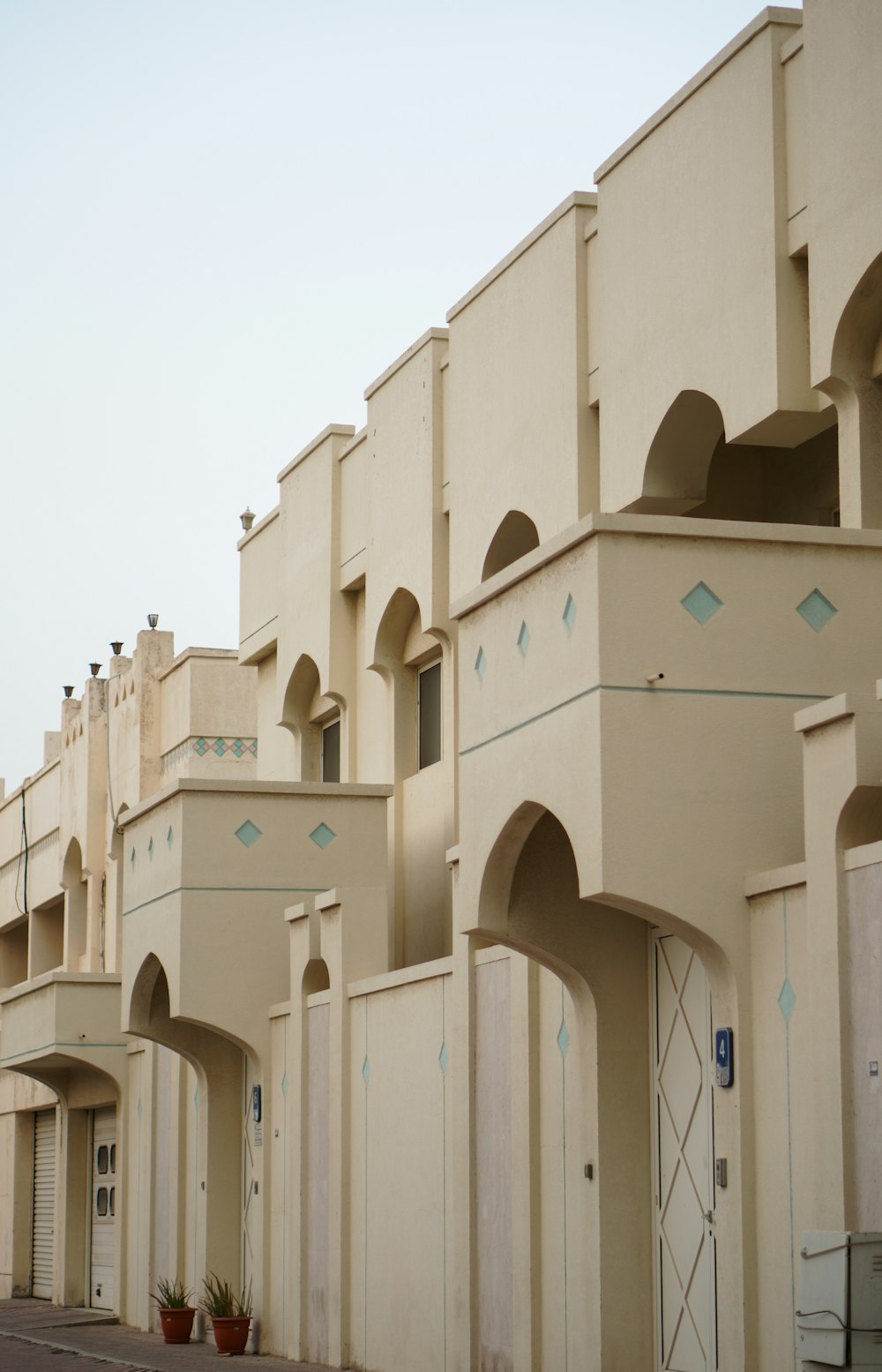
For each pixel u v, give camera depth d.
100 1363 22.45
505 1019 16.95
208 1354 22.92
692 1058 14.24
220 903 22.92
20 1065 33.50
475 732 15.01
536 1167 15.98
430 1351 18.08
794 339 15.43
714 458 18.47
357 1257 20.17
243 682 33.03
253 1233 23.58
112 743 36.84
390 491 23.67
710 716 13.16
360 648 25.44
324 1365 20.67
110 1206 32.72
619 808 12.92
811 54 15.17
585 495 18.50
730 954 13.01
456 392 21.58
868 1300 10.77
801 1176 12.35
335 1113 20.77
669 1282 14.41
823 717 12.05
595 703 13.05
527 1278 15.88
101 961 36.56
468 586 20.91
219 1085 24.66
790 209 15.55
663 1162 14.61
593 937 15.03
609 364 18.08
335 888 22.70
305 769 27.31
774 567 13.47
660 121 17.34
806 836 12.25
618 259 18.03
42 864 41.91
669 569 13.27
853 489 14.77
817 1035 11.99
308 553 26.56
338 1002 20.86
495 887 14.82
